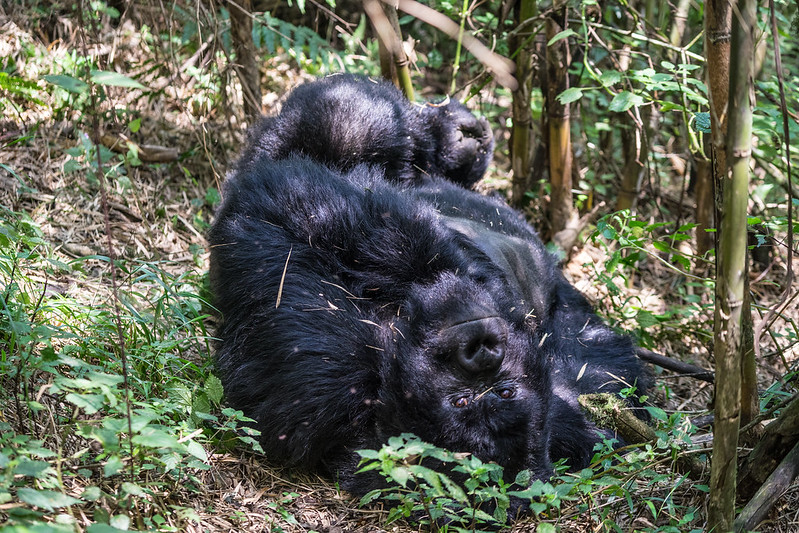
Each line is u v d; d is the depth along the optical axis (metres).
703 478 3.43
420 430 3.39
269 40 5.63
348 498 3.57
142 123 6.20
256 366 3.75
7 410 3.28
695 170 6.46
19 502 2.64
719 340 2.75
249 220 3.97
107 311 4.08
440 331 3.44
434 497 3.14
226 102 5.95
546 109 5.95
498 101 7.89
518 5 5.77
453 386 3.39
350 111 4.61
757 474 3.21
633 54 5.52
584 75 6.09
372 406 3.64
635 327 5.23
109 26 6.74
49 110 5.91
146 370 3.83
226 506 3.30
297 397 3.61
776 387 4.19
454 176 5.35
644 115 6.00
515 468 3.44
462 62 6.83
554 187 5.89
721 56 2.74
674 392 4.82
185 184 5.96
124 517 2.55
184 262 5.24
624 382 3.95
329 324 3.70
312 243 3.88
